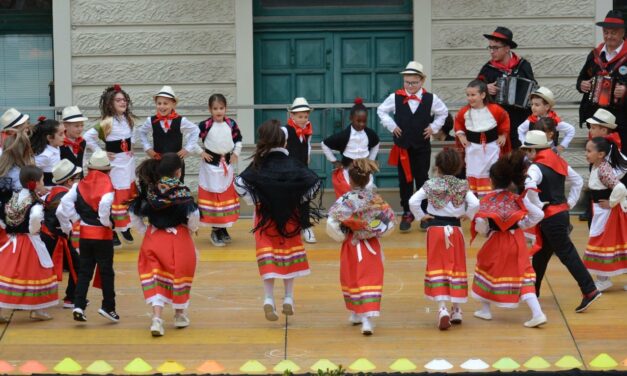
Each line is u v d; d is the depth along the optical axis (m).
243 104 16.58
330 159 13.96
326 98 16.89
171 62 16.58
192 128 13.64
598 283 11.62
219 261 13.05
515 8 16.39
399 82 16.84
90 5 16.52
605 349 9.63
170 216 10.08
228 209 13.77
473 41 16.45
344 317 10.70
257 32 16.83
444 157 10.23
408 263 12.84
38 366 9.22
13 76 17.05
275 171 10.15
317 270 12.55
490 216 10.12
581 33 16.39
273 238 10.16
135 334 10.20
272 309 10.13
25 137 10.85
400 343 9.84
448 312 10.40
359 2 16.77
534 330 10.22
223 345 9.84
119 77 16.61
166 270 10.07
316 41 16.84
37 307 10.46
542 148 10.91
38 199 10.41
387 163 16.05
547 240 10.96
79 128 12.88
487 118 13.83
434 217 10.23
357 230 9.95
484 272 10.38
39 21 16.98
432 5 16.42
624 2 16.52
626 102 13.91
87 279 10.38
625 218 11.46
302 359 9.43
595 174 11.43
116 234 14.24
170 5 16.52
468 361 9.16
